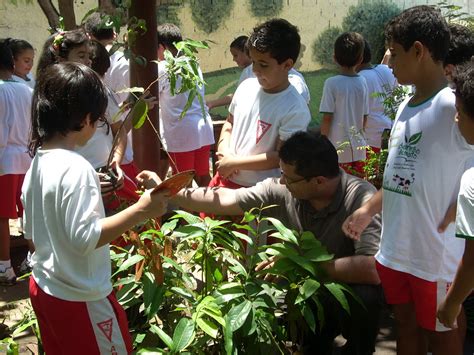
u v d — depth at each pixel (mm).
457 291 2193
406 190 2455
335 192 2824
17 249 5047
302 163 2678
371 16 9906
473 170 2137
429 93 2453
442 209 2424
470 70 2121
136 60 3090
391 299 2627
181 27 8195
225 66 8617
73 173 2070
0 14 7082
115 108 3316
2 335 3424
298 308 2656
